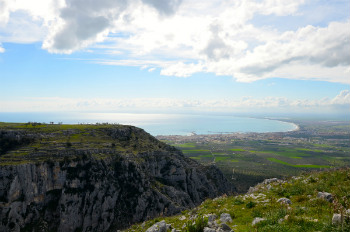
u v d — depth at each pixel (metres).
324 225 14.43
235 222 19.75
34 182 83.50
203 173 156.62
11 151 90.62
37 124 127.88
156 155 136.00
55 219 84.50
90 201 92.62
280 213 18.17
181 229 22.11
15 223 75.81
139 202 103.12
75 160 95.69
